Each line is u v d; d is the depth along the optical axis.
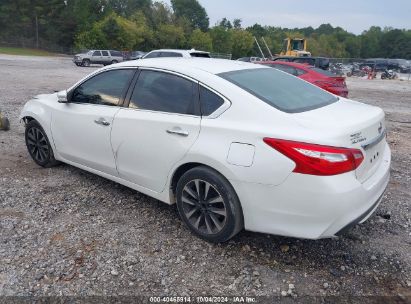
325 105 3.74
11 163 5.68
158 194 4.02
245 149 3.24
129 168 4.19
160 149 3.79
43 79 18.94
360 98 17.03
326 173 2.95
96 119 4.40
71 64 38.50
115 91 4.34
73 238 3.74
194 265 3.39
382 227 4.10
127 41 71.69
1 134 7.27
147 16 87.38
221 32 93.44
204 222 3.71
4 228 3.88
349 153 2.99
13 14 73.12
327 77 11.28
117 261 3.41
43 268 3.29
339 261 3.49
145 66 4.15
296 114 3.28
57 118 4.96
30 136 5.52
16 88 14.59
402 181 5.51
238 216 3.43
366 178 3.32
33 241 3.67
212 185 3.48
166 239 3.77
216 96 3.54
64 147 4.98
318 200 2.99
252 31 102.81
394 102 15.88
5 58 40.62
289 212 3.13
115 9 101.00
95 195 4.67
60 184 4.96
